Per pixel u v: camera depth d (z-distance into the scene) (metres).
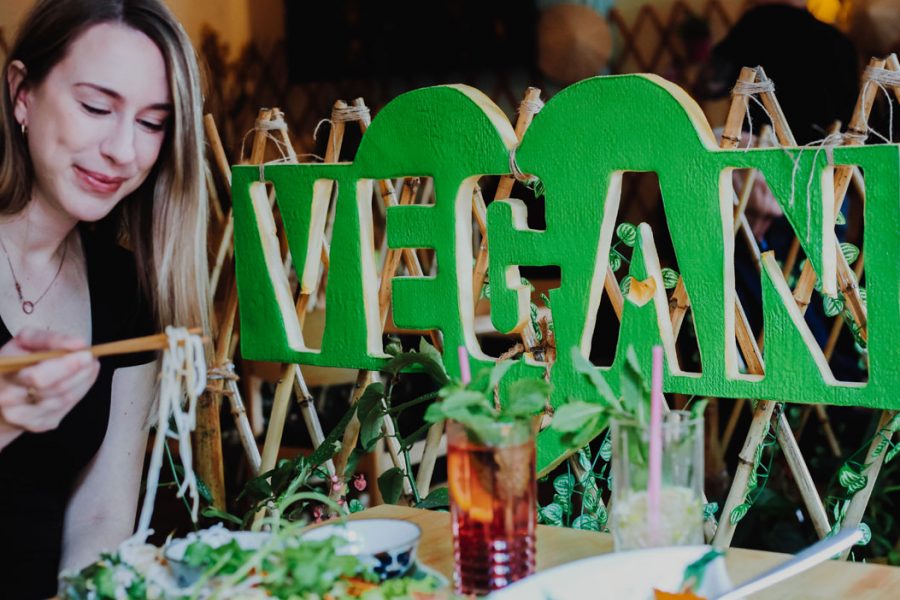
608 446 1.53
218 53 5.32
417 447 2.62
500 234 1.50
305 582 0.85
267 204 1.72
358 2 5.20
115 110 1.33
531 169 1.46
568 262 1.45
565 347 1.46
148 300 1.54
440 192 1.54
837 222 1.37
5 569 1.44
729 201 1.36
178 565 0.90
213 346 1.76
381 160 1.58
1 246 1.43
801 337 1.32
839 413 2.79
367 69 5.27
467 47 5.03
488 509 0.97
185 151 1.44
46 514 1.47
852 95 2.84
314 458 1.67
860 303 1.34
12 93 1.37
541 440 1.49
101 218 1.53
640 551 0.93
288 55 5.46
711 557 0.93
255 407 3.10
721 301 1.36
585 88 1.41
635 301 1.42
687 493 0.99
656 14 4.65
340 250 1.63
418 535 0.97
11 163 1.39
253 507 1.70
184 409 1.75
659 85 1.36
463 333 1.54
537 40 4.87
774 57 2.85
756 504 2.39
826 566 1.02
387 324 3.00
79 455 1.48
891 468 2.38
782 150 1.30
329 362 1.66
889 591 0.96
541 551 1.11
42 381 1.03
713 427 2.72
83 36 1.31
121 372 1.53
